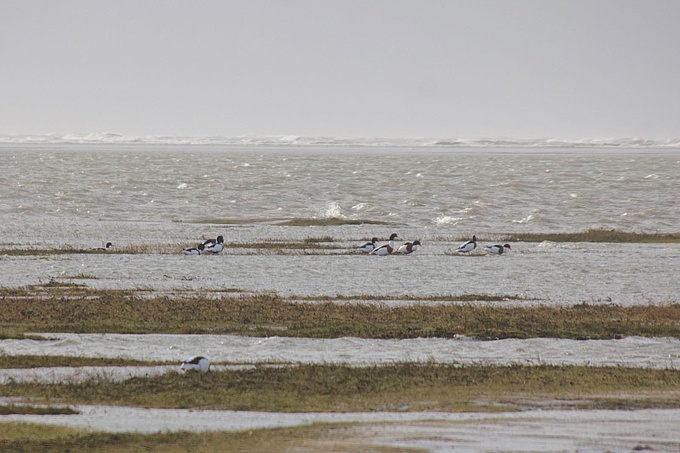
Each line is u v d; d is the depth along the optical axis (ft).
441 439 129.49
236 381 173.06
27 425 138.41
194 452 122.11
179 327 233.76
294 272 352.69
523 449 124.16
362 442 127.34
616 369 189.67
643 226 605.31
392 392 165.58
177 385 169.58
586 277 347.56
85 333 224.12
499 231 563.89
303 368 185.68
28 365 187.11
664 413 148.36
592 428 137.08
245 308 262.26
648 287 324.60
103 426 138.21
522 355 206.39
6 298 278.05
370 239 502.38
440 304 278.46
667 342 223.30
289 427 137.49
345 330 231.50
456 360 198.90
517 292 307.99
